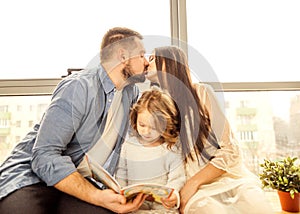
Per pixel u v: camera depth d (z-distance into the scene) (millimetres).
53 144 975
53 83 1652
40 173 961
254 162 1730
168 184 927
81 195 926
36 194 973
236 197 1032
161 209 983
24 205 921
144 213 956
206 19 1752
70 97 975
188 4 1748
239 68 1756
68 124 976
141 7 1733
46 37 1694
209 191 998
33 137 1139
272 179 1349
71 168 954
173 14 1710
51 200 1003
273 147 1745
